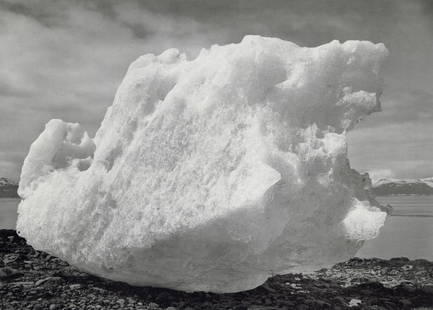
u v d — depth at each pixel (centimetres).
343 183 766
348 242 770
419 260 1353
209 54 793
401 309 828
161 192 697
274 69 742
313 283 1020
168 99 730
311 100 754
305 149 733
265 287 890
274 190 673
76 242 783
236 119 702
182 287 796
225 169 677
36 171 909
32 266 935
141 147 726
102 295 771
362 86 784
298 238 756
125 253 728
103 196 755
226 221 659
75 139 962
